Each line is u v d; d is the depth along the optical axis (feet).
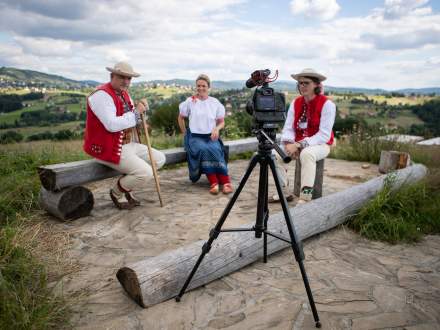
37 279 8.78
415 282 9.58
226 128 31.17
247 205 15.16
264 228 9.18
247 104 8.32
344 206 13.19
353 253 11.31
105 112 13.03
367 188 14.73
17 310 6.94
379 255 11.24
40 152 21.39
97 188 17.53
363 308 8.25
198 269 8.84
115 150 13.60
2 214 12.76
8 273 8.34
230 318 7.80
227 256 9.47
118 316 7.80
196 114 17.70
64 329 7.32
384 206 13.98
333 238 12.39
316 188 15.40
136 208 14.69
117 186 14.29
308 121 14.97
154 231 12.41
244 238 10.02
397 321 7.80
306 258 10.81
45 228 12.43
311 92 14.71
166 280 8.32
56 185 12.65
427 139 33.55
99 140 13.48
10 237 9.57
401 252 11.53
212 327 7.50
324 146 14.71
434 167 22.80
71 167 13.10
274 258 10.78
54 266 9.84
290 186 18.52
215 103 17.99
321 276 9.73
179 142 27.40
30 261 9.11
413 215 13.87
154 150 15.70
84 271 9.74
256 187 18.02
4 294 7.04
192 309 8.11
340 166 24.03
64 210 12.96
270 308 8.17
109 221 13.25
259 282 9.35
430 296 8.88
